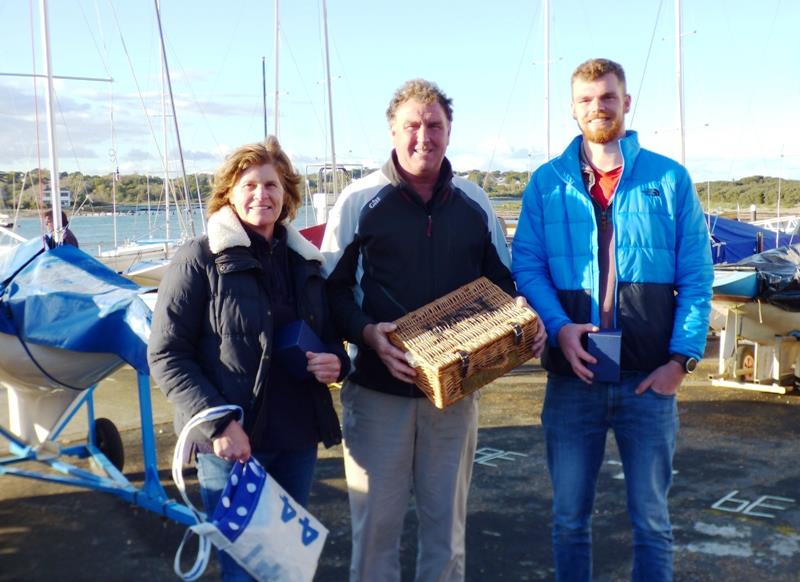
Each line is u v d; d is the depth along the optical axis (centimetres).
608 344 283
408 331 279
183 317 259
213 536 242
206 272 262
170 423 645
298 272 283
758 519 433
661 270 292
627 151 295
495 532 420
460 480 304
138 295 374
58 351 390
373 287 298
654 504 290
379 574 303
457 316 284
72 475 446
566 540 300
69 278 403
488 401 709
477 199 311
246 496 249
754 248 1351
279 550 252
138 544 415
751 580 362
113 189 1820
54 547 411
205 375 262
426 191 301
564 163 305
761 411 668
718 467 522
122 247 1753
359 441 301
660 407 290
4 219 967
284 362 268
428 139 286
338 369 268
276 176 272
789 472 511
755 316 727
